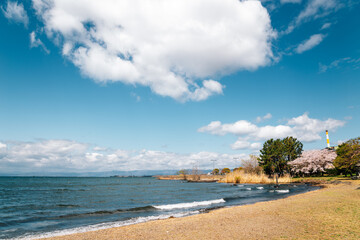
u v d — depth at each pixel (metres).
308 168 74.25
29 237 13.96
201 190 56.12
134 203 32.59
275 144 80.19
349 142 53.81
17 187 79.62
